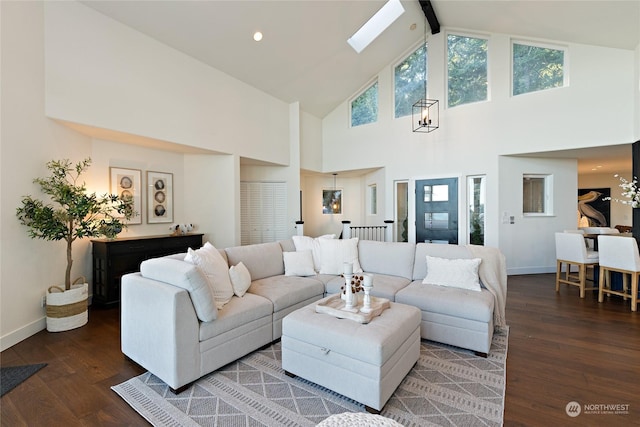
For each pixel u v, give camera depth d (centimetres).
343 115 708
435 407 185
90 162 388
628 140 425
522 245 542
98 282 384
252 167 630
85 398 194
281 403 191
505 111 519
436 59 580
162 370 203
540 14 426
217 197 523
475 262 302
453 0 477
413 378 217
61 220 304
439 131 582
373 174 721
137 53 385
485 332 247
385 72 645
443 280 306
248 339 248
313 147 706
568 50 469
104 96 355
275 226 643
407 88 626
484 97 546
